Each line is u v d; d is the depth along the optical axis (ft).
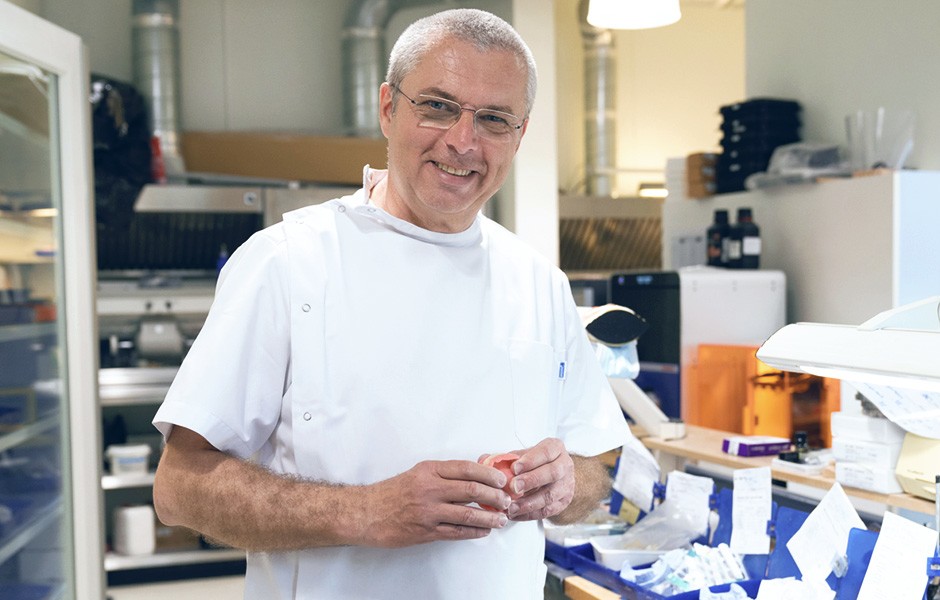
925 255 10.75
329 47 19.30
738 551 7.14
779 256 12.77
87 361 8.88
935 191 10.74
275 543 4.33
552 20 16.06
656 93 22.26
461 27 4.56
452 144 4.51
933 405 6.93
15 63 7.90
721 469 10.43
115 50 18.02
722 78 22.56
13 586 8.04
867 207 11.03
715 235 12.84
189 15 18.70
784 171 12.07
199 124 18.79
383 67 17.90
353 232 4.92
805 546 6.63
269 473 4.40
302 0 19.19
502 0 16.39
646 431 10.07
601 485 5.37
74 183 8.75
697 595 6.55
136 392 15.52
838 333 5.17
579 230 20.36
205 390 4.43
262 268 4.68
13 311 7.95
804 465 8.17
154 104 16.83
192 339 16.57
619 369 8.23
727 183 13.73
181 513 4.44
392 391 4.72
